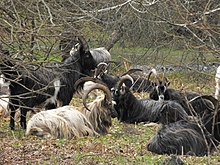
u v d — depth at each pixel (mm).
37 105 17078
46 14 12008
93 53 27000
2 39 11227
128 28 25812
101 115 16609
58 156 13398
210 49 10234
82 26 13625
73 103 21531
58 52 12000
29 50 11336
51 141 15195
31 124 15977
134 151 14047
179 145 13680
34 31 11086
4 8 11531
